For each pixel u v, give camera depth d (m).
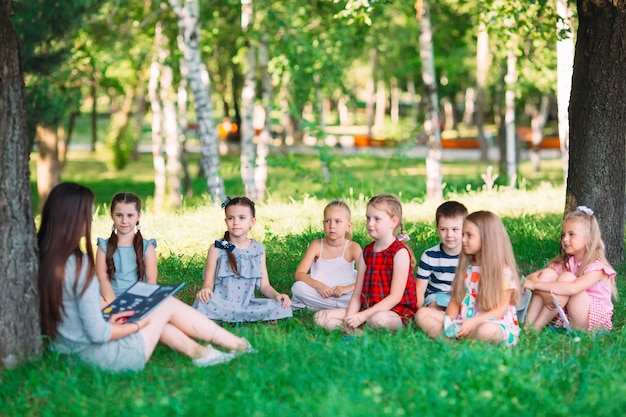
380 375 4.87
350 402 4.30
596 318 6.25
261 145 19.23
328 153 15.12
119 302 5.26
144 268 6.66
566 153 13.95
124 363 5.02
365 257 6.43
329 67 17.45
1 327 5.00
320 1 17.45
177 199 19.64
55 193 5.02
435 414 4.29
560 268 6.59
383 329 6.02
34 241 5.11
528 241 9.88
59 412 4.42
